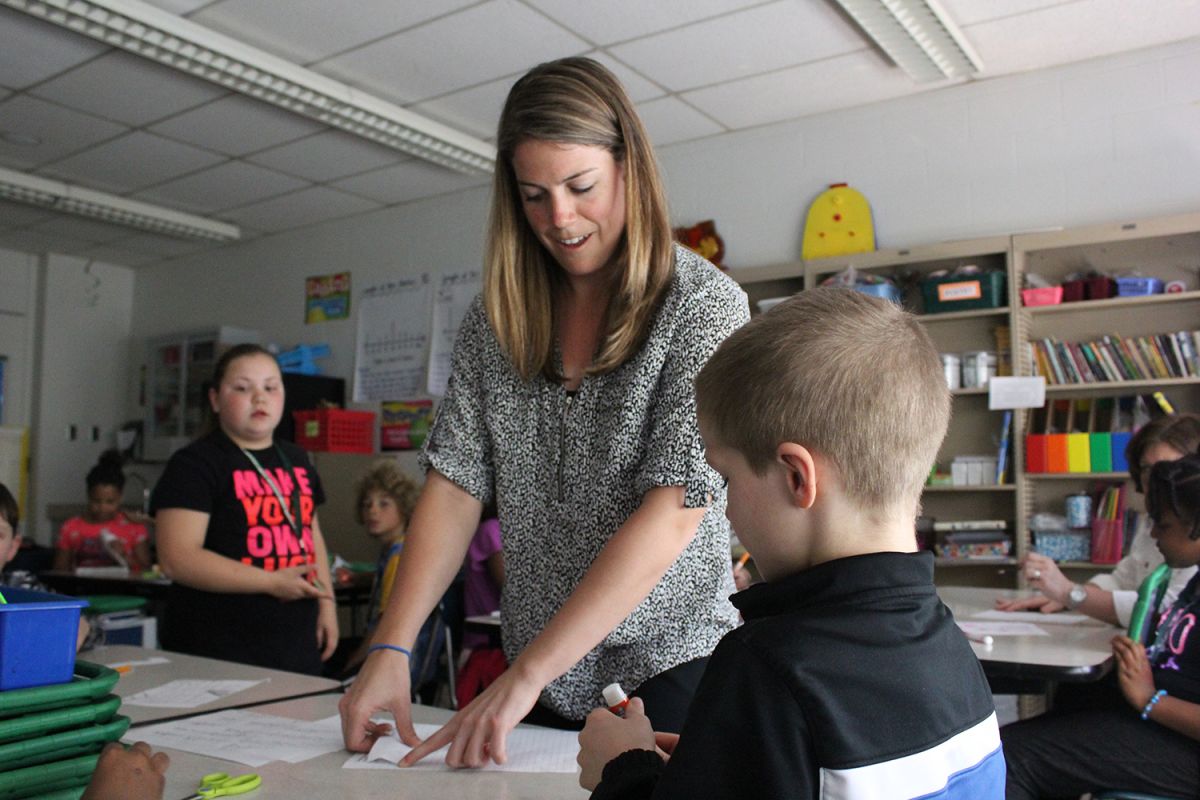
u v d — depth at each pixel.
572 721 1.25
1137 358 3.85
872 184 4.45
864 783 0.60
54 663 0.97
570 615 1.05
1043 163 4.07
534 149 1.14
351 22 3.65
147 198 5.86
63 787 0.94
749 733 0.61
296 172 5.39
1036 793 1.92
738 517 0.77
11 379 7.04
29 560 5.15
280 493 2.64
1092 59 3.99
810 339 0.72
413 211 5.97
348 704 1.16
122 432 7.20
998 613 2.55
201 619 2.46
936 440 0.74
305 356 6.16
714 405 0.77
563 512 1.24
